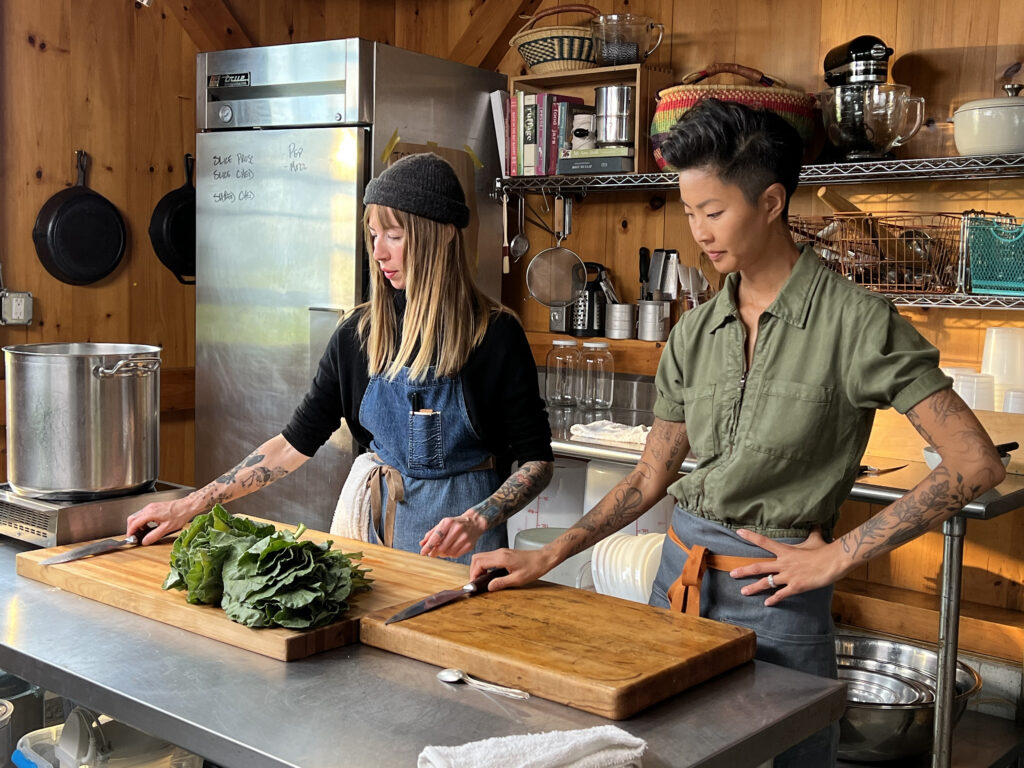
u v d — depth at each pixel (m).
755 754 1.21
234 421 3.88
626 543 2.65
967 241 3.08
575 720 1.23
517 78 3.91
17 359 1.87
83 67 3.82
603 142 3.67
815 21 3.55
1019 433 2.81
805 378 1.64
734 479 1.67
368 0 4.58
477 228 3.98
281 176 3.67
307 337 3.63
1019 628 3.04
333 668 1.38
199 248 3.93
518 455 2.15
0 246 3.61
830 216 3.33
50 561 1.73
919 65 3.38
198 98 3.88
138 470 1.95
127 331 4.02
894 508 1.59
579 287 3.99
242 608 1.44
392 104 3.57
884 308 1.61
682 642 1.39
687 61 3.84
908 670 3.00
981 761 2.72
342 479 3.60
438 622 1.46
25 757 1.58
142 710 1.25
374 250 2.11
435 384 2.11
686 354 1.79
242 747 1.15
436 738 1.17
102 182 3.90
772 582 1.62
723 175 1.58
